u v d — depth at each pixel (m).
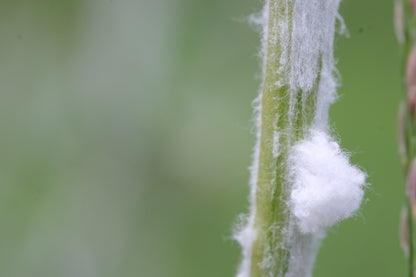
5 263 0.35
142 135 0.36
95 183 0.36
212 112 0.37
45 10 0.38
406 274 0.32
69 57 0.38
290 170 0.17
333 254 0.33
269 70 0.17
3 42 0.38
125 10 0.37
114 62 0.37
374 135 0.37
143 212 0.36
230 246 0.35
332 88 0.17
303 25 0.17
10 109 0.37
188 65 0.37
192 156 0.36
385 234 0.33
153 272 0.35
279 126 0.17
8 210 0.36
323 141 0.17
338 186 0.17
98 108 0.37
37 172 0.37
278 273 0.17
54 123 0.37
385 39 0.40
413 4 0.16
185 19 0.37
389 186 0.34
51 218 0.36
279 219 0.17
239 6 0.37
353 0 0.40
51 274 0.35
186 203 0.36
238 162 0.36
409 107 0.16
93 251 0.35
